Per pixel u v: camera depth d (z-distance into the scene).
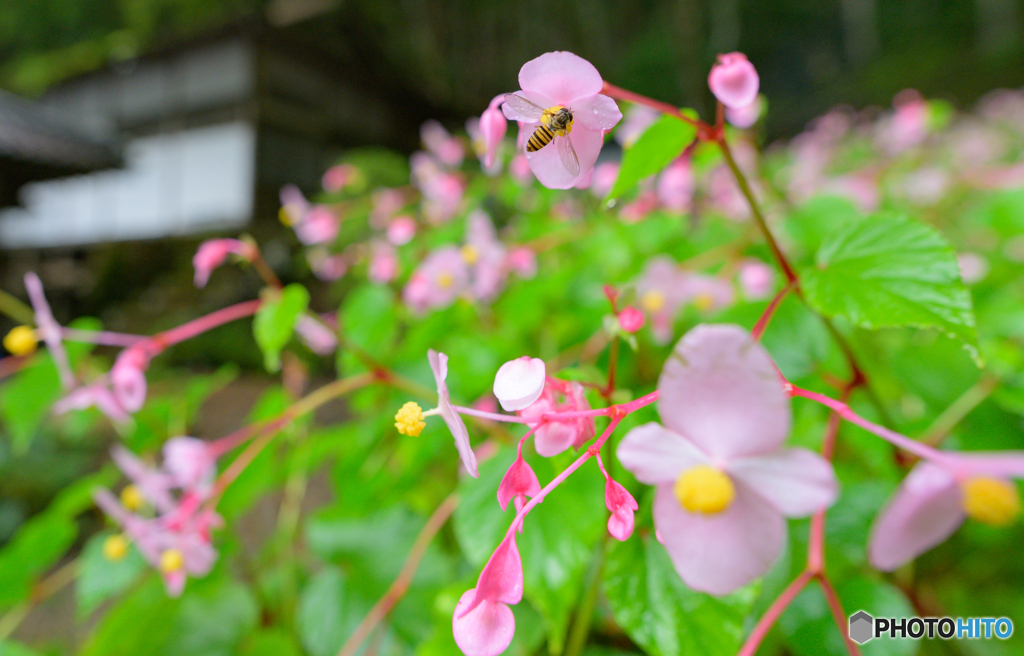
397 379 0.19
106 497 0.16
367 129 1.91
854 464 0.20
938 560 0.19
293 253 1.45
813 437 0.18
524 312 0.27
